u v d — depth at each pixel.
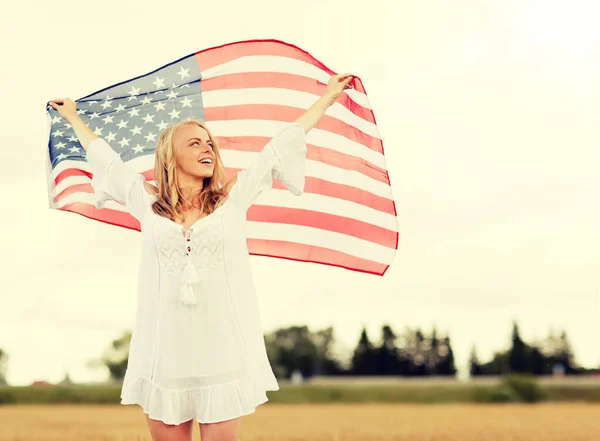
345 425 24.08
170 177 4.27
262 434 18.23
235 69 5.81
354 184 5.72
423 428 21.83
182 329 4.08
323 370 78.00
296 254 5.65
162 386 4.03
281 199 5.66
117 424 24.84
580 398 53.59
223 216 4.22
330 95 4.77
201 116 5.73
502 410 40.56
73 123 4.87
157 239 4.18
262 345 4.25
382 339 77.69
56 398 47.97
